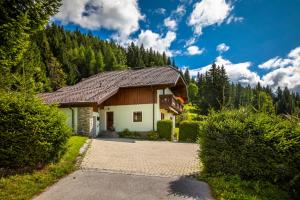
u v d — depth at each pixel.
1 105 8.53
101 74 35.66
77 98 23.22
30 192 7.09
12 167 8.59
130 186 7.84
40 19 9.27
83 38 107.00
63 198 6.86
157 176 9.05
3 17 8.23
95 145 15.59
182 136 23.31
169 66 32.19
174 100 27.44
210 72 53.56
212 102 49.22
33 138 8.74
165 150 15.70
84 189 7.51
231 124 8.81
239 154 8.51
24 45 9.22
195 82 107.44
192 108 63.34
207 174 8.92
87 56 79.94
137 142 19.61
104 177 8.65
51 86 49.88
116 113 26.16
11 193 6.88
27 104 8.98
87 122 22.34
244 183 7.99
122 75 31.06
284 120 9.01
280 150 8.09
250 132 8.55
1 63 9.10
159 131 23.83
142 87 25.53
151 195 7.16
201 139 9.50
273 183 8.12
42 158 9.06
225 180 8.30
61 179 8.38
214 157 8.89
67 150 10.41
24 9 8.81
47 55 55.34
